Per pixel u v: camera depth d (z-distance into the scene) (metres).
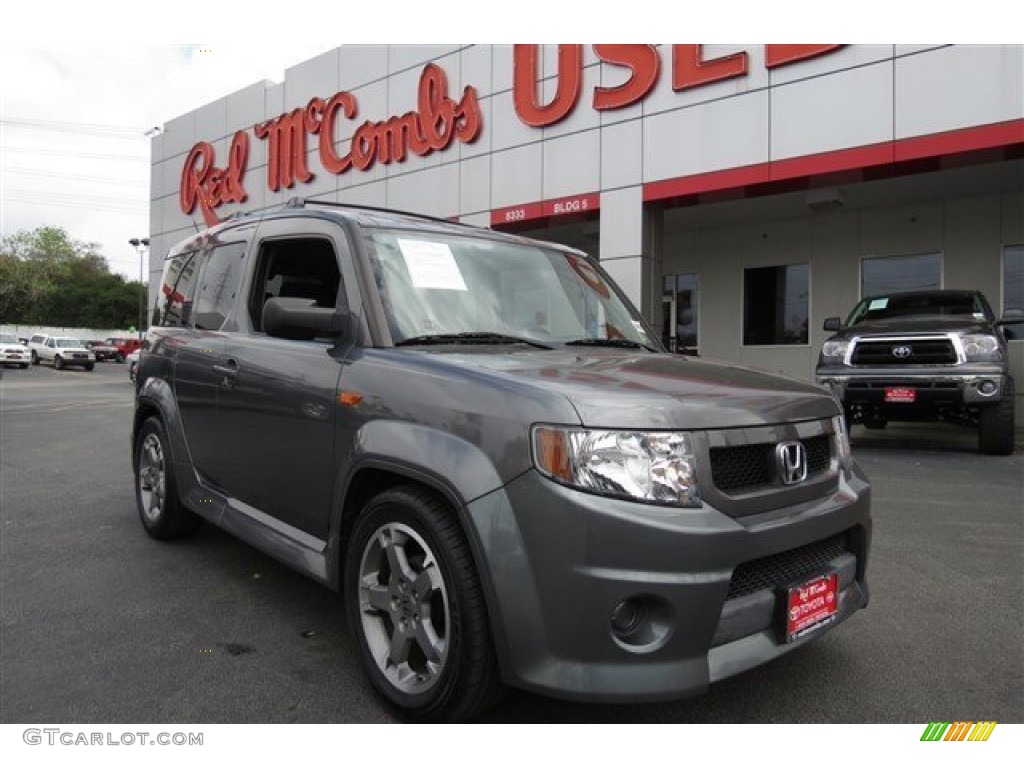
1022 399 12.95
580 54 13.65
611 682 2.27
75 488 6.98
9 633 3.57
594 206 13.55
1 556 4.77
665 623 2.31
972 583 4.35
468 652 2.48
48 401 17.83
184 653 3.36
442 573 2.59
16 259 70.81
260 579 4.35
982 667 3.26
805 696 2.98
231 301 4.35
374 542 2.93
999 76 9.87
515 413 2.46
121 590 4.16
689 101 12.42
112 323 79.81
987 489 6.93
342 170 18.05
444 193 15.88
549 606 2.32
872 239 14.47
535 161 14.32
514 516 2.38
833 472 2.93
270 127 20.05
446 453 2.58
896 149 10.60
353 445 2.99
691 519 2.33
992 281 13.25
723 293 16.39
